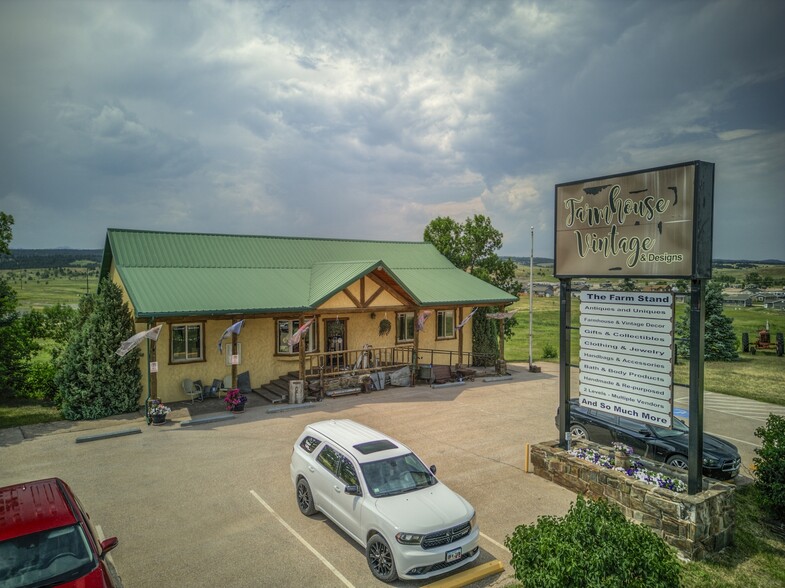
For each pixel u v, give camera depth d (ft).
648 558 19.42
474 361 95.61
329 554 29.14
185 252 74.84
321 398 65.46
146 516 33.78
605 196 37.47
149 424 54.85
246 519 33.35
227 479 40.09
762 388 82.94
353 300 71.20
